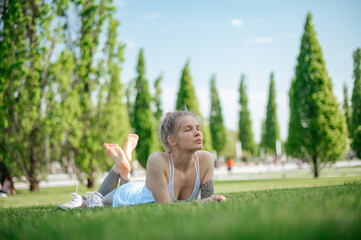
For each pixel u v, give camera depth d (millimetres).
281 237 831
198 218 1269
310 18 16109
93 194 2844
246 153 57562
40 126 12641
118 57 14555
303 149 15570
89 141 13672
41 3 12867
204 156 2658
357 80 35156
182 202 2203
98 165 14023
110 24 14508
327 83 15539
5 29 12406
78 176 14242
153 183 2455
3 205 5215
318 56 15773
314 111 15297
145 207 1992
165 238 915
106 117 14109
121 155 2975
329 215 1099
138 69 30297
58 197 7594
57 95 13000
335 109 15258
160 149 28234
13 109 12203
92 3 14055
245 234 873
